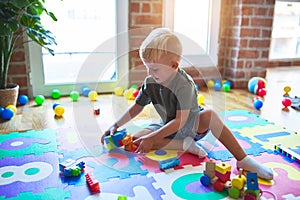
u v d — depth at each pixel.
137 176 1.05
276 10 3.32
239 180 0.91
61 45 2.16
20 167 1.10
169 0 2.19
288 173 1.06
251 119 1.64
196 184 1.00
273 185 0.99
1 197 0.92
